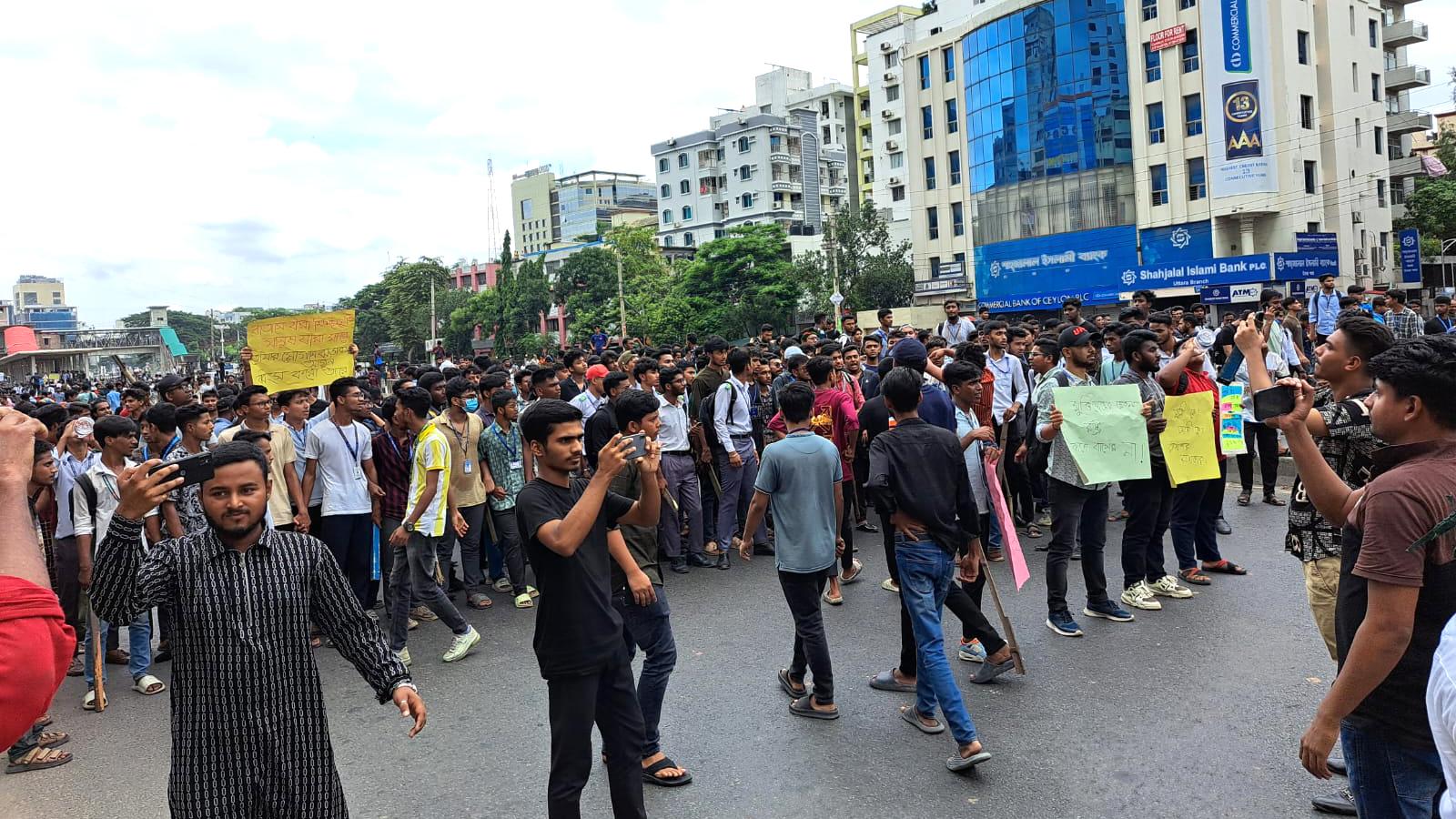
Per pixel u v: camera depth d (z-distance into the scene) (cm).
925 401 711
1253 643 561
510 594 813
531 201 12294
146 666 612
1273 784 396
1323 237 3688
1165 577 671
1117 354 900
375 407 1006
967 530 467
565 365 1043
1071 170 4159
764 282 5600
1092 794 396
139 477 262
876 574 793
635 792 364
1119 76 3978
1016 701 500
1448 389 248
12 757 491
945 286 4900
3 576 178
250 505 279
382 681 304
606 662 353
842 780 423
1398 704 257
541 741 488
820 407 783
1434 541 245
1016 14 4325
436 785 442
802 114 8469
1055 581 605
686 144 8819
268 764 280
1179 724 458
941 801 399
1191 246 3803
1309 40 3756
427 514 614
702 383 940
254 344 826
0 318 9444
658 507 398
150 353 8062
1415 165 4566
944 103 4916
